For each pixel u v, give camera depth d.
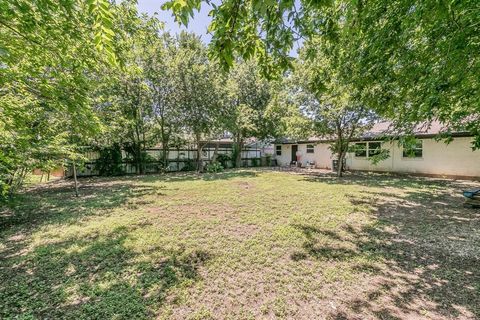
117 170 14.86
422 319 2.39
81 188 9.98
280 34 2.15
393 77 3.52
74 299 2.74
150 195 8.20
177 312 2.54
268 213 5.93
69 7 2.13
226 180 11.67
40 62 2.84
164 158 16.36
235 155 20.12
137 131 15.06
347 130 12.68
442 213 5.91
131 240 4.34
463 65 2.67
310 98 12.01
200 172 16.11
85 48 2.81
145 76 12.94
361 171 15.85
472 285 2.94
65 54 2.77
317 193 8.34
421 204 6.78
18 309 2.58
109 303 2.67
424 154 12.83
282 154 22.84
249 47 2.36
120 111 11.95
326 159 18.33
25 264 3.54
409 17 2.67
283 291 2.88
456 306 2.57
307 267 3.40
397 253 3.80
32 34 2.43
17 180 6.73
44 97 3.20
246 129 18.25
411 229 4.83
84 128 3.80
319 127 12.58
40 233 4.77
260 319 2.44
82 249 4.00
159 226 5.06
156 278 3.16
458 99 3.28
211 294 2.83
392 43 3.12
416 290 2.86
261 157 22.31
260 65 2.68
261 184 10.36
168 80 14.45
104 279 3.14
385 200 7.27
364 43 3.54
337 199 7.41
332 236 4.47
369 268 3.37
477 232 4.64
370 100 4.10
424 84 3.19
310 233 4.61
